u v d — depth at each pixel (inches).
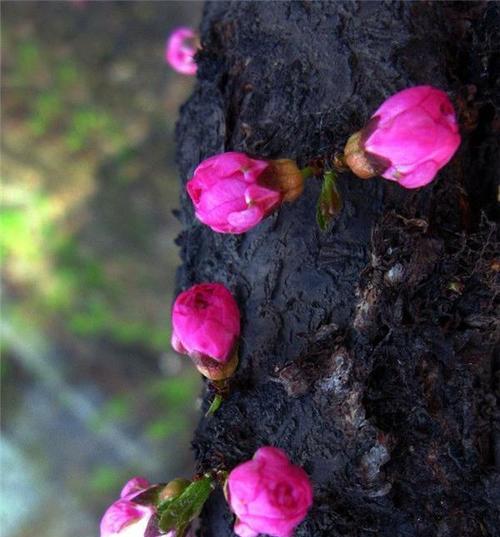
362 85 9.3
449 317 8.9
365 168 8.8
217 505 9.5
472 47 9.5
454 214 9.1
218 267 9.6
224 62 9.9
